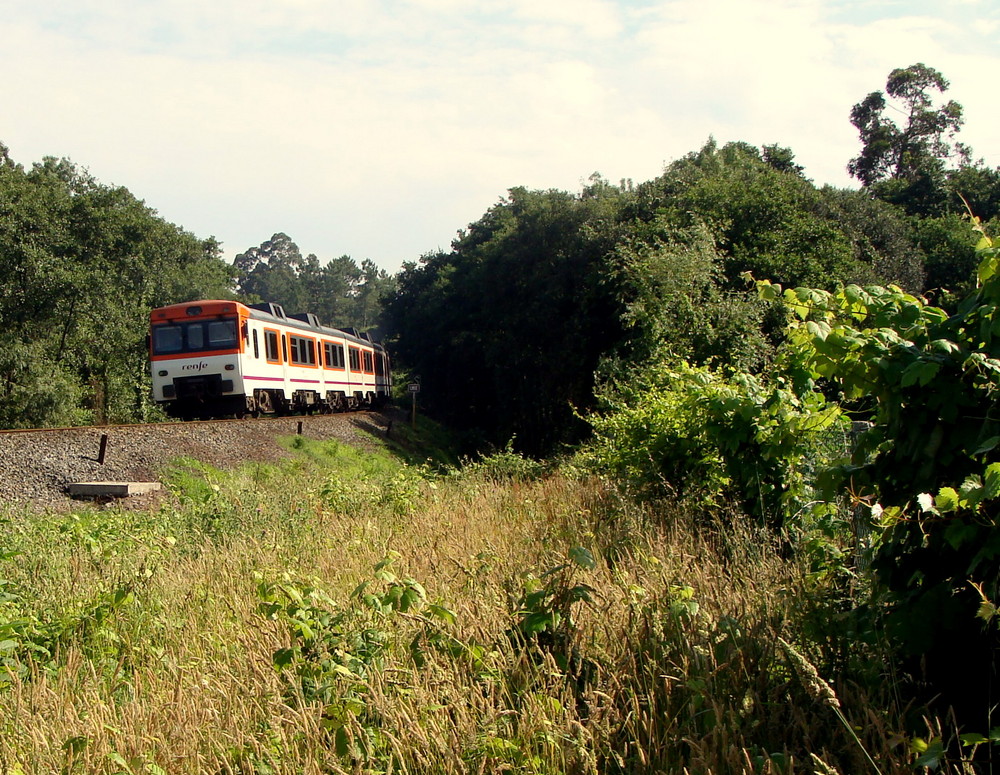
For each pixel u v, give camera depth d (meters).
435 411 54.31
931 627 3.82
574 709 3.91
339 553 8.34
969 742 3.11
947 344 3.98
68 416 29.61
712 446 8.55
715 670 3.94
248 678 4.77
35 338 32.34
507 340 41.06
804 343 5.02
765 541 6.46
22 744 4.26
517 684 4.32
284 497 12.37
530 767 3.64
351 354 36.88
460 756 3.70
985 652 3.80
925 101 55.91
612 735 3.79
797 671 3.78
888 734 3.45
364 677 4.27
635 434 10.22
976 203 48.72
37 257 31.34
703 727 3.83
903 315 4.44
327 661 4.40
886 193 51.19
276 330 26.33
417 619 4.53
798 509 7.11
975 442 3.94
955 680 3.90
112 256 36.72
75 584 7.46
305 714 3.98
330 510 11.77
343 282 158.75
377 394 42.72
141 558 8.27
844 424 6.39
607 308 34.38
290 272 156.62
